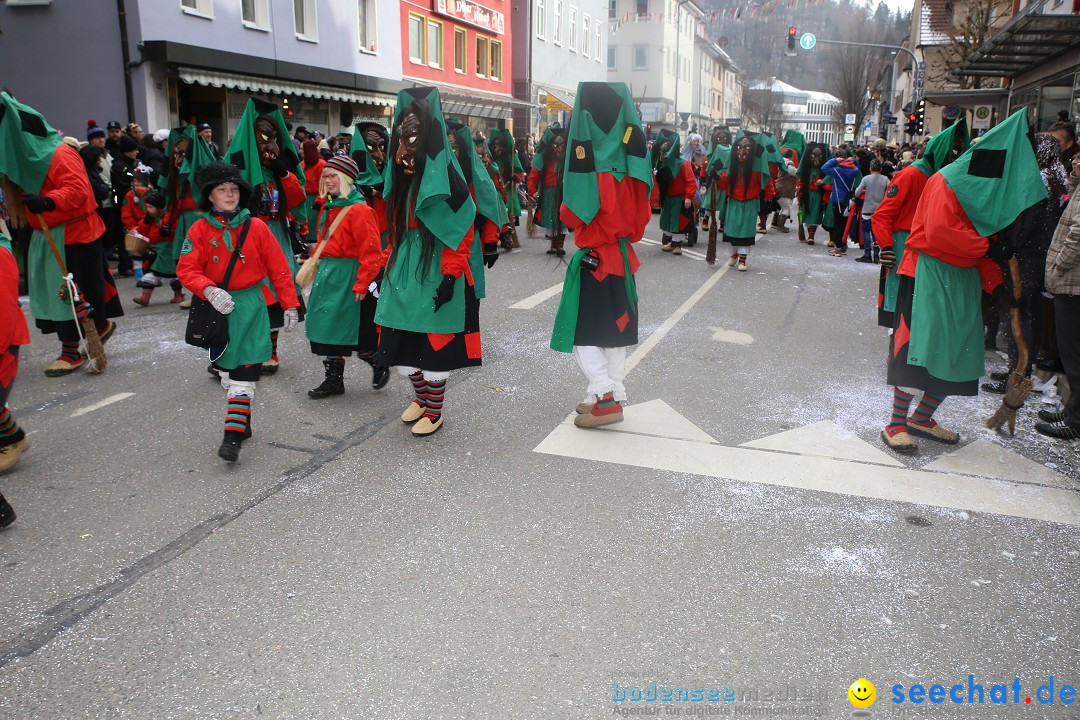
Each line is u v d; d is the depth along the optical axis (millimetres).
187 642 3023
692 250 14711
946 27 32938
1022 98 17641
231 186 4574
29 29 16062
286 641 3031
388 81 23531
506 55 33094
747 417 5562
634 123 4805
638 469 4664
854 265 13000
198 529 3889
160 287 10406
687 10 59219
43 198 5918
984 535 3922
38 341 7562
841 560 3666
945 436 5102
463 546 3744
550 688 2789
